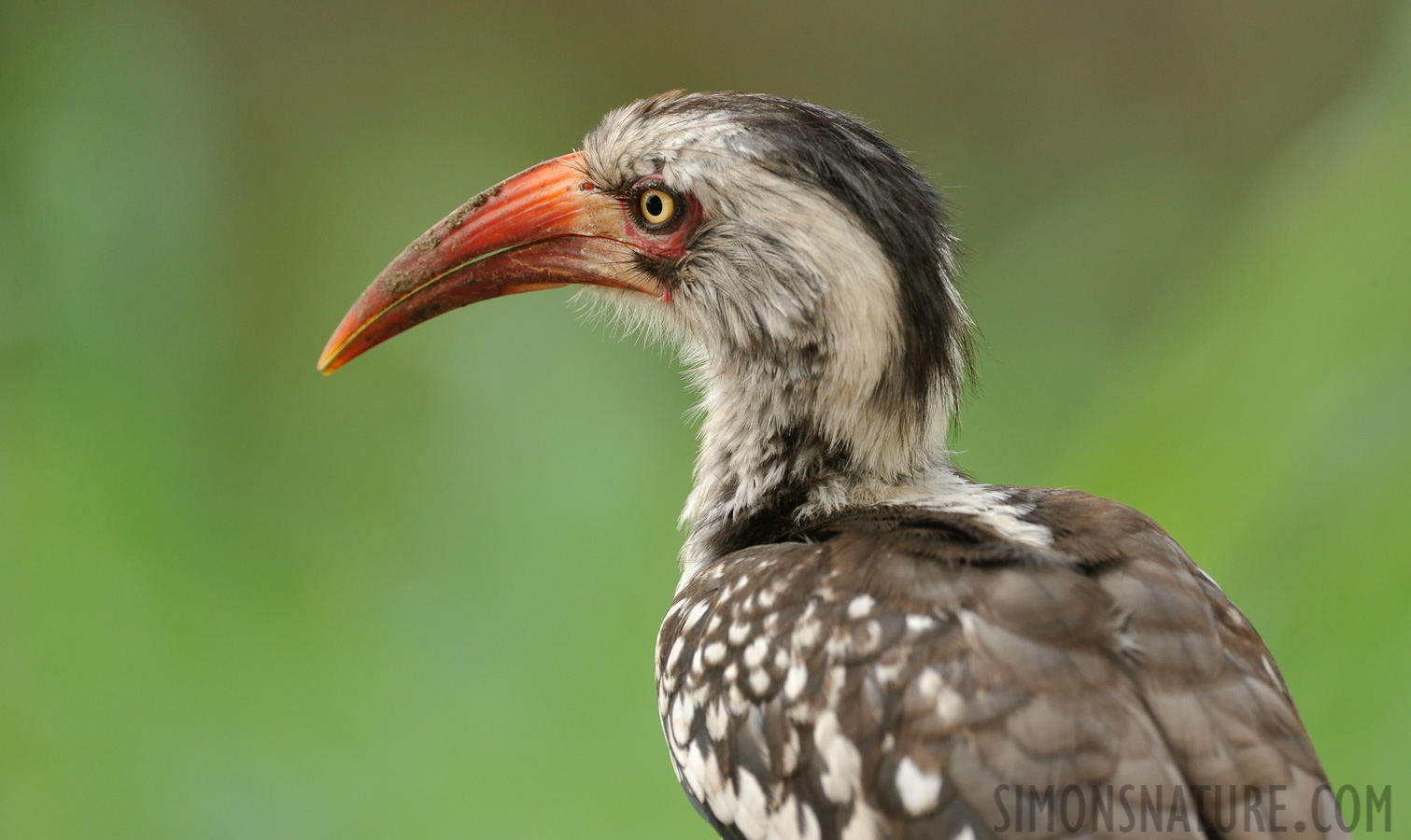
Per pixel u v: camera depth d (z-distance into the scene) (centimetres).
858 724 541
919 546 591
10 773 1109
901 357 694
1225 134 2008
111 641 1181
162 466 1308
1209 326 1243
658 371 1522
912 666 538
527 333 1500
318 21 2148
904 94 2238
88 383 1320
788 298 703
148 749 1146
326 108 2070
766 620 588
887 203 698
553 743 1214
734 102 749
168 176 1529
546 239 790
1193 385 1206
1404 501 993
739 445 730
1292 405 1119
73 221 1383
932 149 2158
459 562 1355
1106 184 1936
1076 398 1617
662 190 750
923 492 693
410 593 1327
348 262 1762
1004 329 1733
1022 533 596
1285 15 2030
